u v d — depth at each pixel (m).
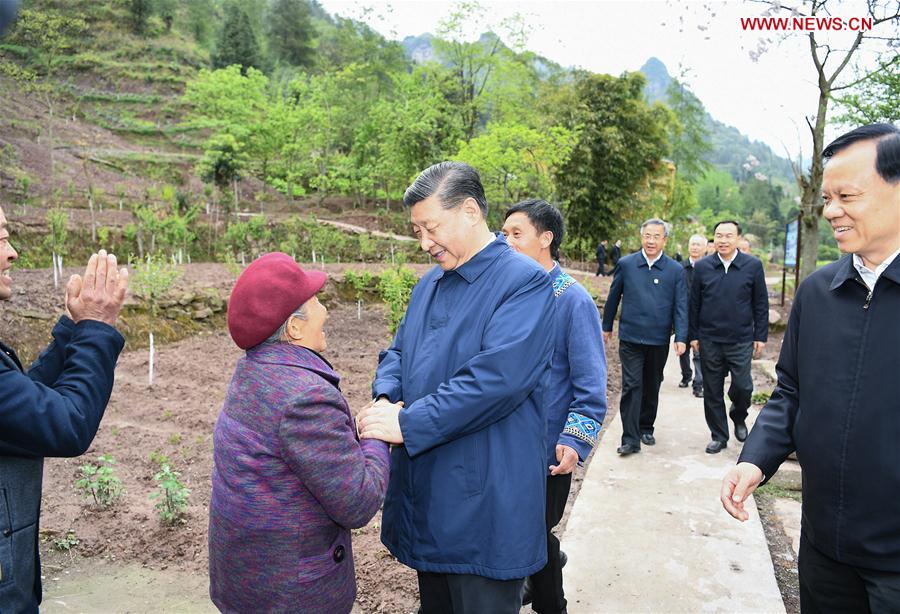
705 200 80.25
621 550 3.44
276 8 56.59
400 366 2.25
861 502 1.74
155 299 9.01
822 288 1.90
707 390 5.28
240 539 1.64
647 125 25.59
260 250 16.98
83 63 36.22
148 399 6.44
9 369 1.56
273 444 1.61
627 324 5.15
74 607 3.04
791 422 2.04
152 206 18.41
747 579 3.13
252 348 1.72
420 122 24.05
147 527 3.80
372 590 3.09
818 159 8.56
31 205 16.80
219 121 24.28
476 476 1.88
